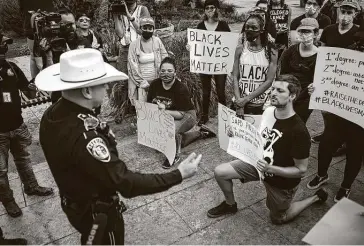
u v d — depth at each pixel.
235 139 3.27
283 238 3.20
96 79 2.07
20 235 3.38
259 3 5.32
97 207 2.14
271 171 2.91
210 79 5.03
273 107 3.07
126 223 3.45
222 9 11.55
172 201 3.71
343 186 3.53
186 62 5.60
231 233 3.29
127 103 5.43
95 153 1.94
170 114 4.04
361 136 3.32
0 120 3.26
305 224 3.34
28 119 5.70
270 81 3.99
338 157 4.28
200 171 4.14
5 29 9.48
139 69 4.78
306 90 3.84
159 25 7.74
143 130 4.42
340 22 4.09
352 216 2.71
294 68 3.90
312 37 3.72
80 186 2.09
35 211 3.67
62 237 3.35
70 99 2.10
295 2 12.17
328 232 2.63
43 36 3.93
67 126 2.01
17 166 3.71
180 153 4.52
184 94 4.22
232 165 3.24
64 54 2.09
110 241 2.26
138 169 4.27
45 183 4.09
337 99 3.49
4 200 3.52
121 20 5.46
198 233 3.31
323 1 5.75
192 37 4.72
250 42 3.95
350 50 3.32
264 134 3.03
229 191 3.33
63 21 4.13
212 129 5.07
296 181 3.03
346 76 3.39
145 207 3.63
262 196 3.72
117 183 1.98
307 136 2.86
